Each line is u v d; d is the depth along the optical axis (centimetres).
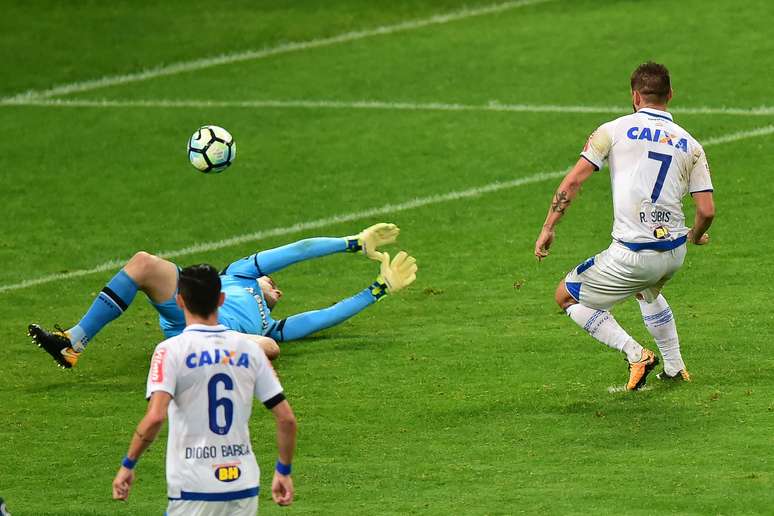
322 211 5762
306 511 2809
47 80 7981
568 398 3531
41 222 5778
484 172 6109
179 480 2208
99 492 2994
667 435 3188
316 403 3597
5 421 3556
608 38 8006
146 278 3700
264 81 7781
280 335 4003
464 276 4872
